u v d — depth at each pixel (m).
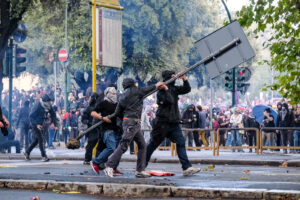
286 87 15.34
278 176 11.98
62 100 37.66
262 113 24.94
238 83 25.97
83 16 43.88
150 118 27.22
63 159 18.86
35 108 17.61
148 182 10.00
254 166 16.20
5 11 24.30
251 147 20.45
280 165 16.39
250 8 14.69
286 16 14.54
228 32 10.72
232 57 10.69
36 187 9.86
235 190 8.68
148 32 45.19
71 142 11.73
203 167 15.76
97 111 11.88
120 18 17.89
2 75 24.27
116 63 17.77
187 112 24.86
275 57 15.20
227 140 25.17
